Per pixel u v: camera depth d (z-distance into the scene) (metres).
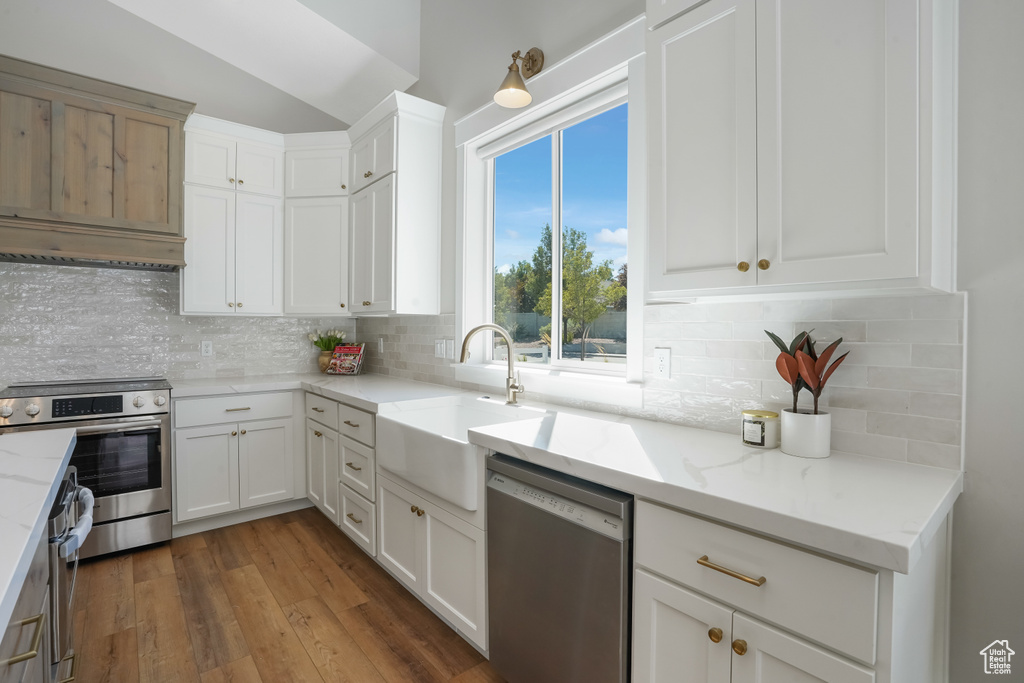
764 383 1.57
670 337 1.83
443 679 1.74
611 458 1.34
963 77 1.19
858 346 1.37
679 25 1.42
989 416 1.18
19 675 0.78
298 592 2.28
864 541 0.84
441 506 1.88
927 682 1.12
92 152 2.67
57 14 2.98
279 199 3.40
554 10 2.28
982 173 1.17
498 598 1.61
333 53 3.22
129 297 3.20
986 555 1.18
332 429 2.87
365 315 3.22
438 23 3.05
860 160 1.09
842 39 1.12
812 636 0.92
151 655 1.84
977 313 1.19
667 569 1.15
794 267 1.19
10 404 2.37
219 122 3.16
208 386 2.94
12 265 2.88
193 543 2.79
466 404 2.51
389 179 2.88
